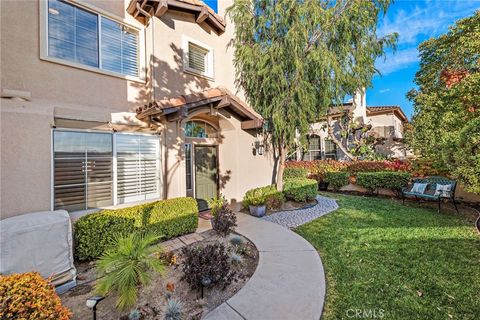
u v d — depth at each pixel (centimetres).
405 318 346
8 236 377
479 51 999
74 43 638
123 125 714
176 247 623
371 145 1791
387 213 922
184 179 852
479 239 622
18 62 536
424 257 530
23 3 547
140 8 743
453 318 342
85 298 407
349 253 566
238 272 484
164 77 813
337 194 1437
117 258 399
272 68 925
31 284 289
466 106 925
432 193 1030
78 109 623
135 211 624
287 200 1164
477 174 687
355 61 959
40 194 552
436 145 1030
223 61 1063
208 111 901
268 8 952
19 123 526
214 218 713
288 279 448
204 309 371
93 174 657
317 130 2075
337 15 905
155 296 404
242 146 1099
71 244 455
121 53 745
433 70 1316
